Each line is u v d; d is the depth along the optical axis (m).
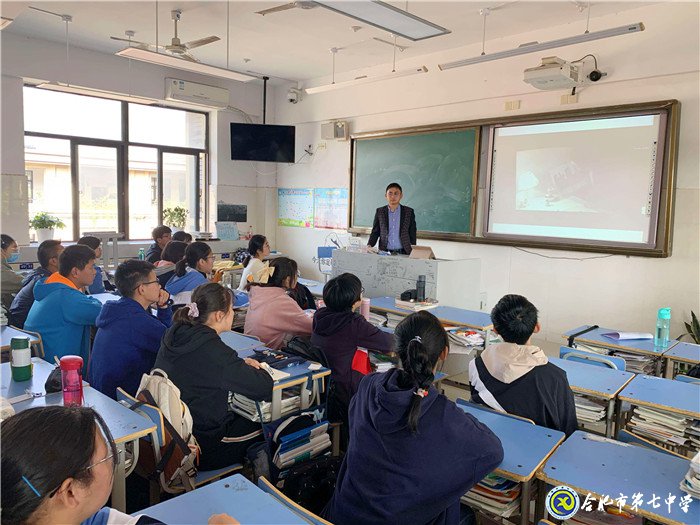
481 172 5.80
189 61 4.49
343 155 7.35
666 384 2.36
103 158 6.92
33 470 0.76
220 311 2.12
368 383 1.53
